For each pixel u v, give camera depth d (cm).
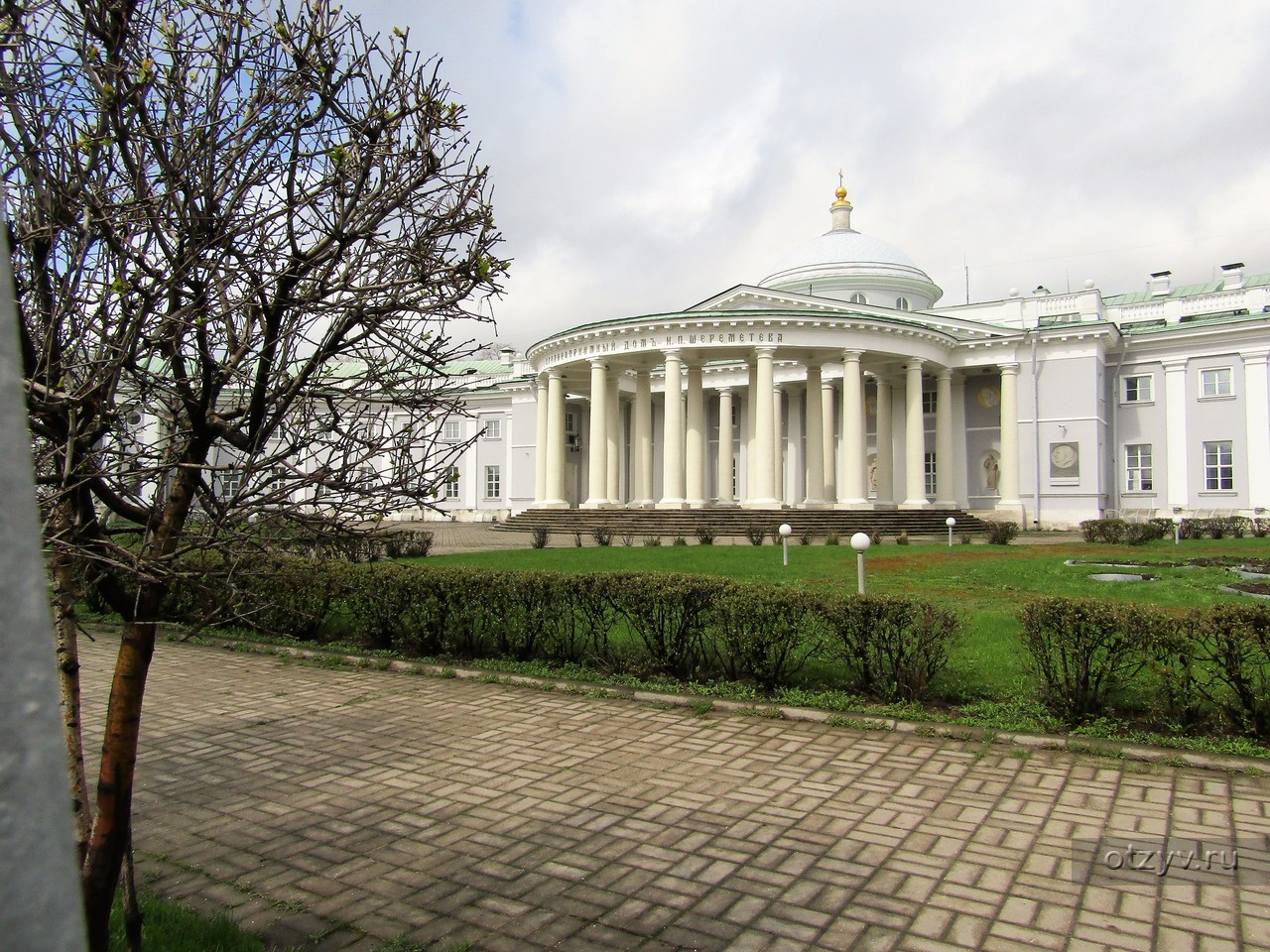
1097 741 662
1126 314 4397
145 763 691
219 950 388
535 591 979
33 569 111
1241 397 3731
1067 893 431
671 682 877
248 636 1202
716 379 4550
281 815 570
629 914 421
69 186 280
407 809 575
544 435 4303
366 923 420
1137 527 2834
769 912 420
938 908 419
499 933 407
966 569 1942
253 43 317
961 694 796
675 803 572
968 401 4244
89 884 333
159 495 357
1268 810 536
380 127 336
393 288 337
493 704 851
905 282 4784
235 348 339
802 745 697
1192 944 380
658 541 2845
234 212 310
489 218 353
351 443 346
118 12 283
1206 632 659
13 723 105
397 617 1085
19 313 277
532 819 551
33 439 310
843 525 3300
